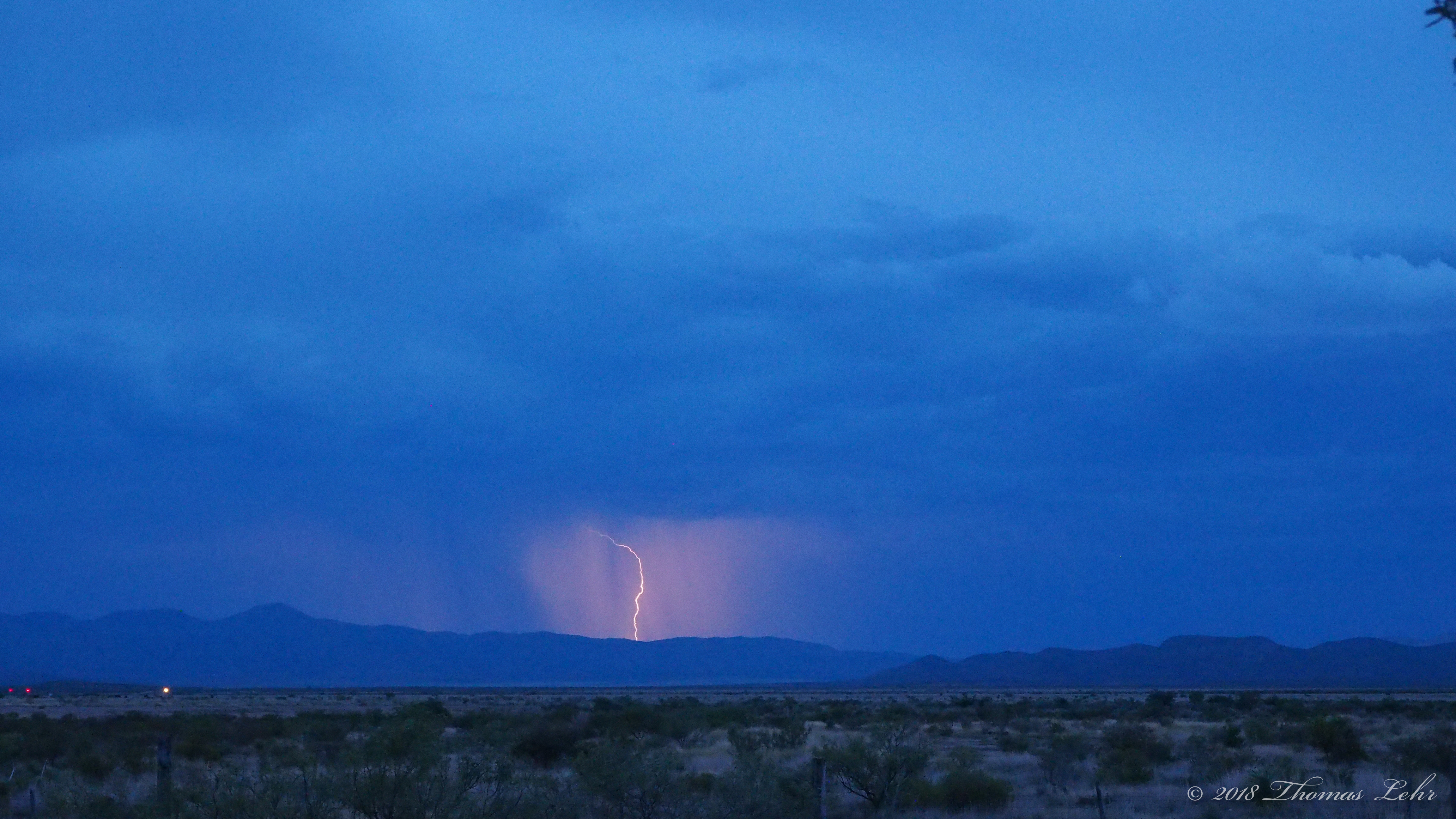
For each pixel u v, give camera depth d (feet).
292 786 64.69
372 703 442.09
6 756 150.71
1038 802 104.22
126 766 134.00
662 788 72.79
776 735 167.94
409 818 63.93
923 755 102.99
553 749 141.08
